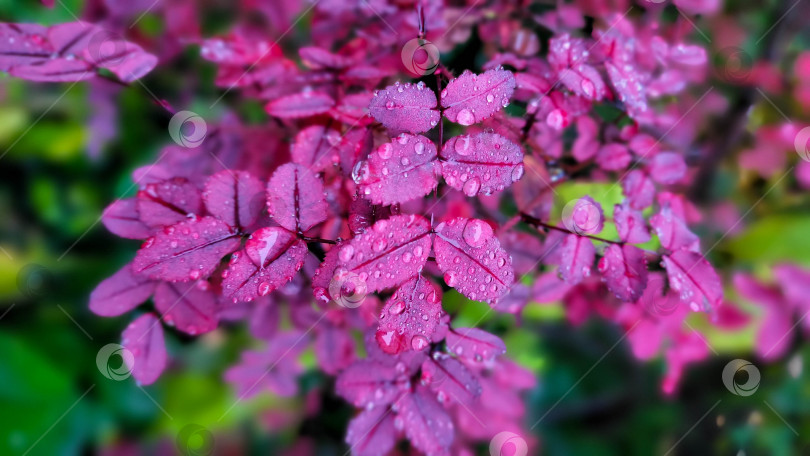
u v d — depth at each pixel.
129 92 0.34
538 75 0.30
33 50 0.28
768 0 0.36
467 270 0.26
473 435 0.32
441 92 0.26
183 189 0.28
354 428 0.28
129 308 0.28
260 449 0.33
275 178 0.26
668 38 0.35
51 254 0.35
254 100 0.32
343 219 0.28
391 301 0.25
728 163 0.36
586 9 0.34
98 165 0.36
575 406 0.36
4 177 0.36
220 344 0.33
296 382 0.32
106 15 0.33
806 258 0.35
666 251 0.30
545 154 0.32
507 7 0.34
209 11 0.33
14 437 0.33
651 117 0.32
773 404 0.35
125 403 0.34
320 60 0.30
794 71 0.36
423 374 0.28
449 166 0.26
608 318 0.34
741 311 0.34
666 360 0.34
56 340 0.34
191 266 0.27
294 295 0.30
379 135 0.29
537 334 0.35
